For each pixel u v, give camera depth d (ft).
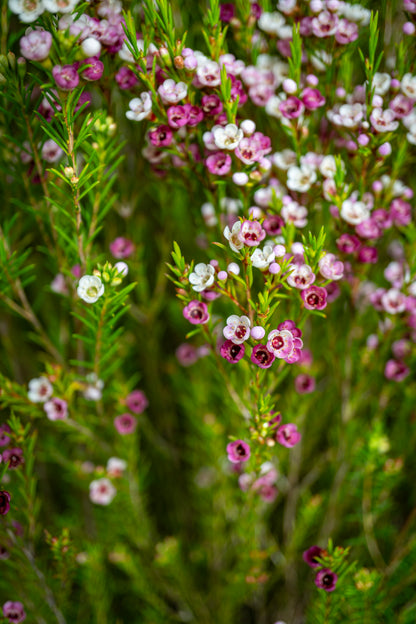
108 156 1.63
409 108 1.59
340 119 1.58
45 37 1.42
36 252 1.96
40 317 2.06
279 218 1.62
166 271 1.94
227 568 2.03
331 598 1.59
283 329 1.45
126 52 1.55
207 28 1.58
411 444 1.91
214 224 1.77
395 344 1.84
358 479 1.88
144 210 1.98
